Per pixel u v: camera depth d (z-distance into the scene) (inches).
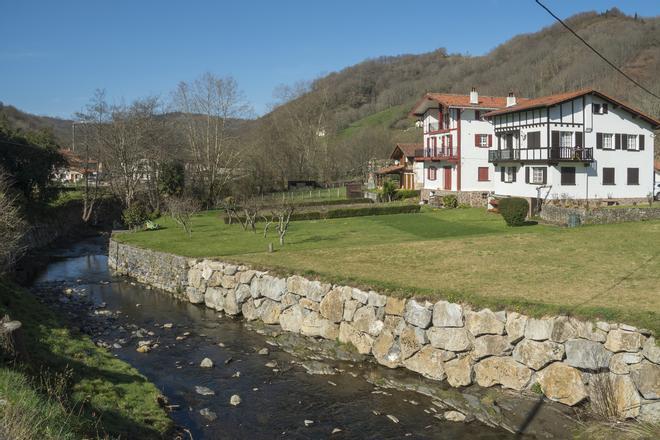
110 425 474.6
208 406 616.7
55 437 347.3
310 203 2138.3
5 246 931.3
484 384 631.2
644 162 1733.5
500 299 655.1
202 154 2792.8
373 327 753.0
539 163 1665.8
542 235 1161.4
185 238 1464.1
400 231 1427.2
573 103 1649.9
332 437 545.3
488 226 1445.6
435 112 2276.1
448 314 671.8
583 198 1665.8
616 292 673.0
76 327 887.7
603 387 534.0
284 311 904.9
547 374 583.5
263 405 619.5
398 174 2792.8
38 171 1884.8
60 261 1601.9
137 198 2486.5
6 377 433.7
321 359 762.8
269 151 3351.4
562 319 585.3
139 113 2561.5
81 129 2576.3
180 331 912.9
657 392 501.7
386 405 613.0
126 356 781.9
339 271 886.4
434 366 673.0
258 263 1005.2
